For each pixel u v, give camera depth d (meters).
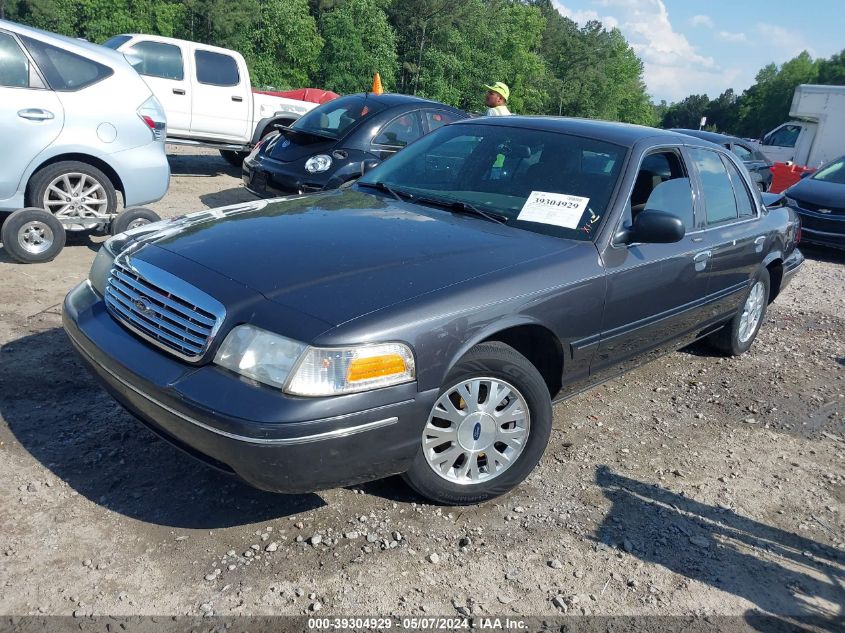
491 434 3.24
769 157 20.05
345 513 3.13
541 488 3.53
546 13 81.19
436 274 3.04
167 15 43.00
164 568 2.69
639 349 4.12
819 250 11.64
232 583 2.65
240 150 12.31
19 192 5.93
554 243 3.56
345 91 44.81
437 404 3.03
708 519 3.43
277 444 2.51
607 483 3.65
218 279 2.83
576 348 3.54
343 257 3.05
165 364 2.76
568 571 2.93
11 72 5.79
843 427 4.68
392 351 2.70
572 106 83.88
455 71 54.22
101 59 6.25
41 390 3.87
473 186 4.06
